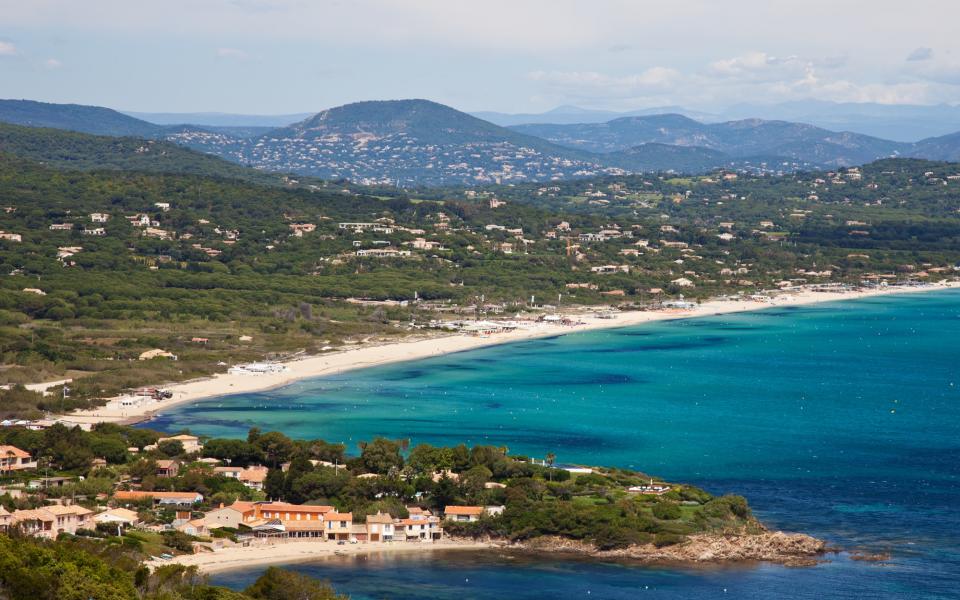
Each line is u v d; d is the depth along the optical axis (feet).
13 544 647.97
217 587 649.61
